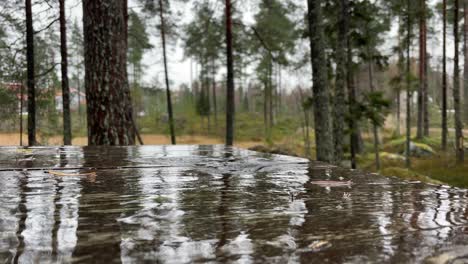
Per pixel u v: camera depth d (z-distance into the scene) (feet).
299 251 2.65
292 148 74.02
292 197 4.67
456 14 50.47
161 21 57.31
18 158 9.55
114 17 15.51
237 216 3.71
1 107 48.24
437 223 3.40
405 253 2.59
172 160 9.11
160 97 130.52
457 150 51.03
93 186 5.47
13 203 4.28
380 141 80.07
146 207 4.10
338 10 38.86
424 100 77.00
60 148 13.25
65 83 41.06
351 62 41.73
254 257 2.54
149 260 2.48
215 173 6.93
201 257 2.54
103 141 15.42
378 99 38.58
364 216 3.67
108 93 15.40
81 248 2.72
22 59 43.45
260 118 133.39
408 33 51.57
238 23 46.19
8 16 37.01
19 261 2.44
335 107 36.19
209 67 106.83
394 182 5.87
